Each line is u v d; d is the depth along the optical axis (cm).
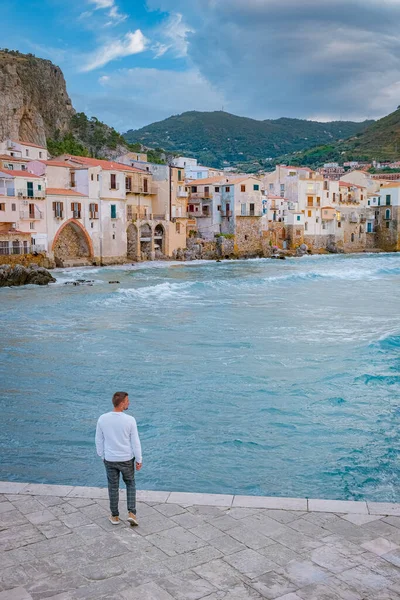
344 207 12538
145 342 2939
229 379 2241
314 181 11925
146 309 4081
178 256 9569
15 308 4134
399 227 12788
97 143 15950
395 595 704
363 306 4275
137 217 8850
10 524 890
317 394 2036
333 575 745
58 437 1667
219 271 7469
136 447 883
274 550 808
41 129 13575
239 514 920
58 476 1405
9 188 6831
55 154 13500
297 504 953
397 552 801
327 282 6034
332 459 1488
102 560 784
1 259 6412
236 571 755
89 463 1486
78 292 5078
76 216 7731
